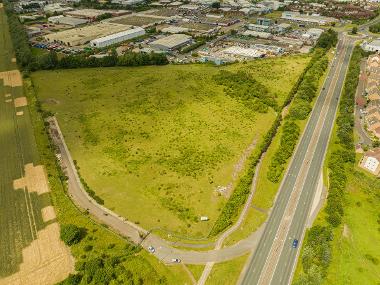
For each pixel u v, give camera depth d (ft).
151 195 481.87
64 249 396.57
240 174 529.04
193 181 509.76
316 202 480.64
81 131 629.51
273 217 454.81
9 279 359.87
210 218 448.24
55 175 515.09
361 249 409.69
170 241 414.41
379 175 529.04
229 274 377.09
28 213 446.60
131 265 378.53
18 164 541.34
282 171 542.57
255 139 619.67
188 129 638.53
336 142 616.39
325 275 372.99
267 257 398.42
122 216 448.24
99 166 538.88
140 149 579.89
